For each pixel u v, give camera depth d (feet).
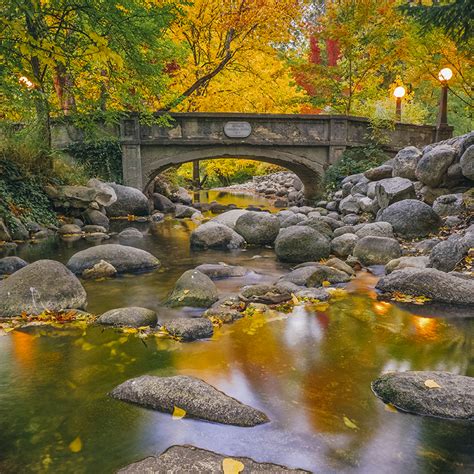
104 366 9.55
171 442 6.83
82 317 12.42
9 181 28.81
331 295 15.10
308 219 26.91
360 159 44.70
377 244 20.01
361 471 6.17
